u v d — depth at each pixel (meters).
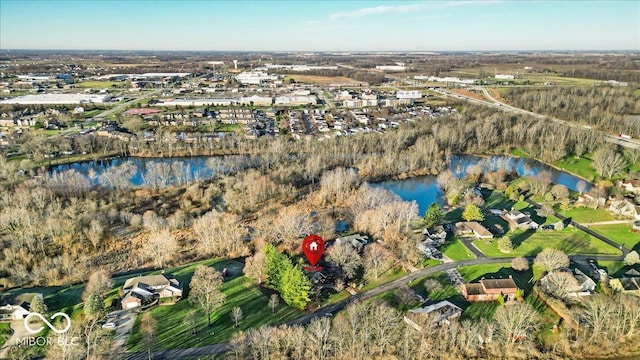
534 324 123.44
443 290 141.75
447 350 115.50
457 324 118.31
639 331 119.88
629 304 120.94
